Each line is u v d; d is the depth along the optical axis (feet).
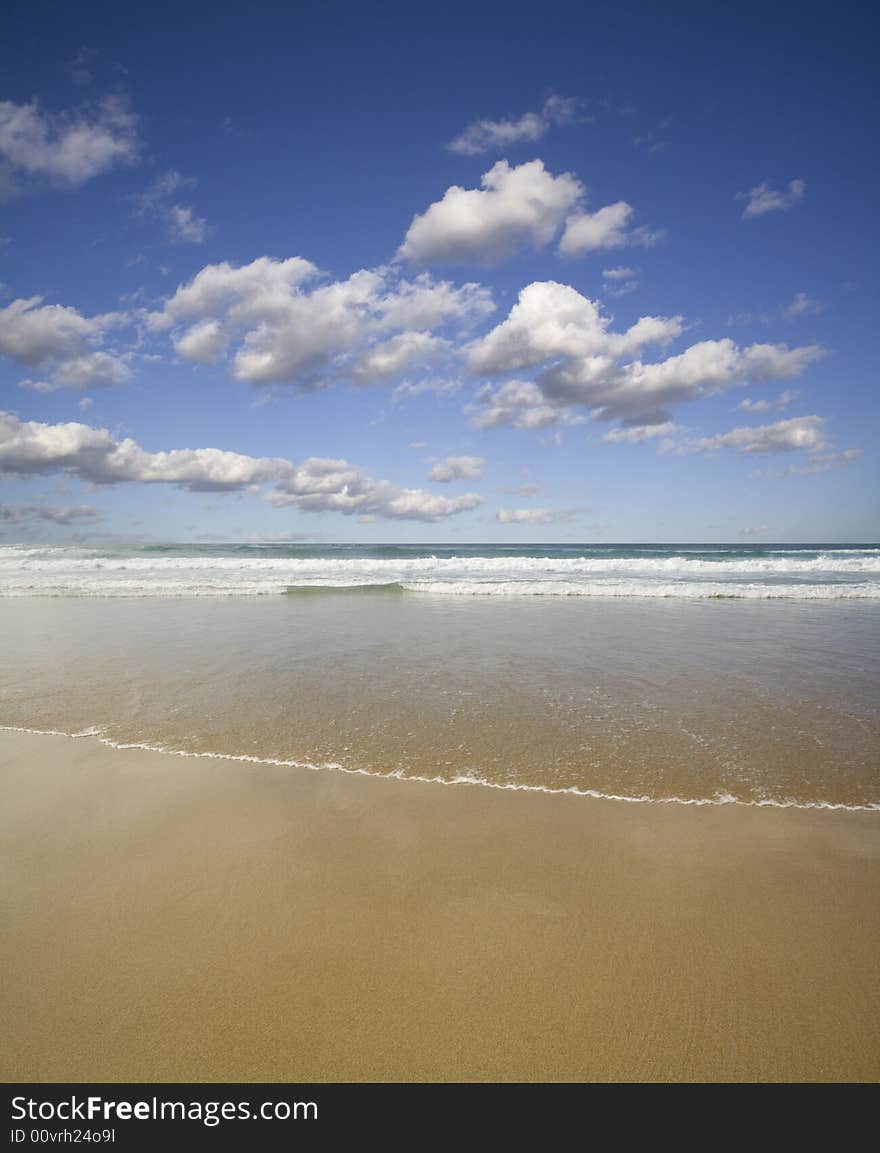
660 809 11.77
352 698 19.49
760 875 9.50
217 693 20.15
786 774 13.39
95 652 26.91
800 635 31.71
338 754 14.69
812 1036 6.50
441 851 10.27
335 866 9.82
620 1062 6.24
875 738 15.65
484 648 27.99
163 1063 6.28
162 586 54.90
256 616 38.81
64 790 12.77
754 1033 6.55
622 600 48.49
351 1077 6.13
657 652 27.04
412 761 14.21
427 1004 6.95
